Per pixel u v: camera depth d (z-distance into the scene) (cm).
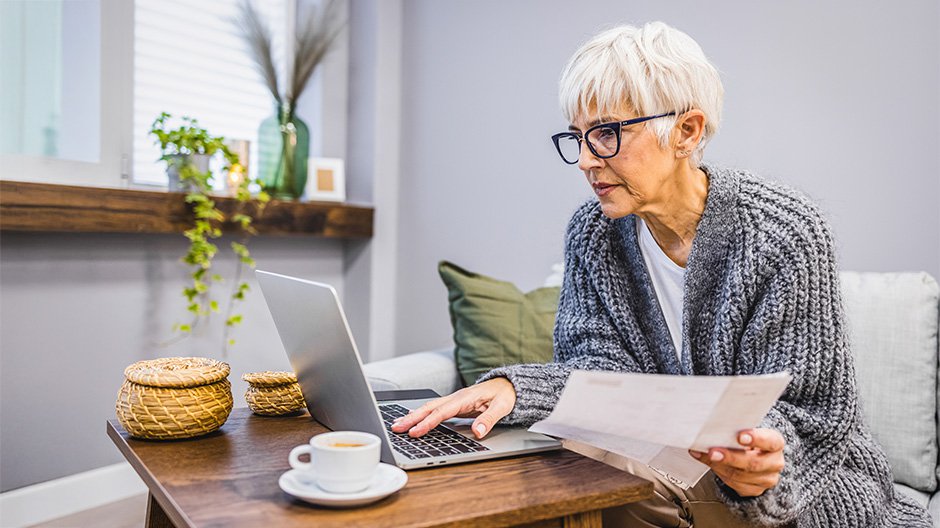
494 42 278
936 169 189
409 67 308
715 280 127
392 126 310
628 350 139
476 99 284
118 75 250
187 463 96
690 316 128
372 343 309
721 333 125
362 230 302
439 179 297
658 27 121
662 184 120
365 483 82
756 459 93
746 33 219
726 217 124
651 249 136
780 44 212
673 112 115
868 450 127
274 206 270
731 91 222
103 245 241
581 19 253
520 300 197
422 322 306
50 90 236
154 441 106
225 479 90
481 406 116
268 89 288
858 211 201
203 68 283
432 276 301
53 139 238
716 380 77
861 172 200
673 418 85
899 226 195
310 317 102
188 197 241
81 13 241
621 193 119
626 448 99
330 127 311
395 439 106
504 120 275
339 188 299
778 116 214
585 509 87
